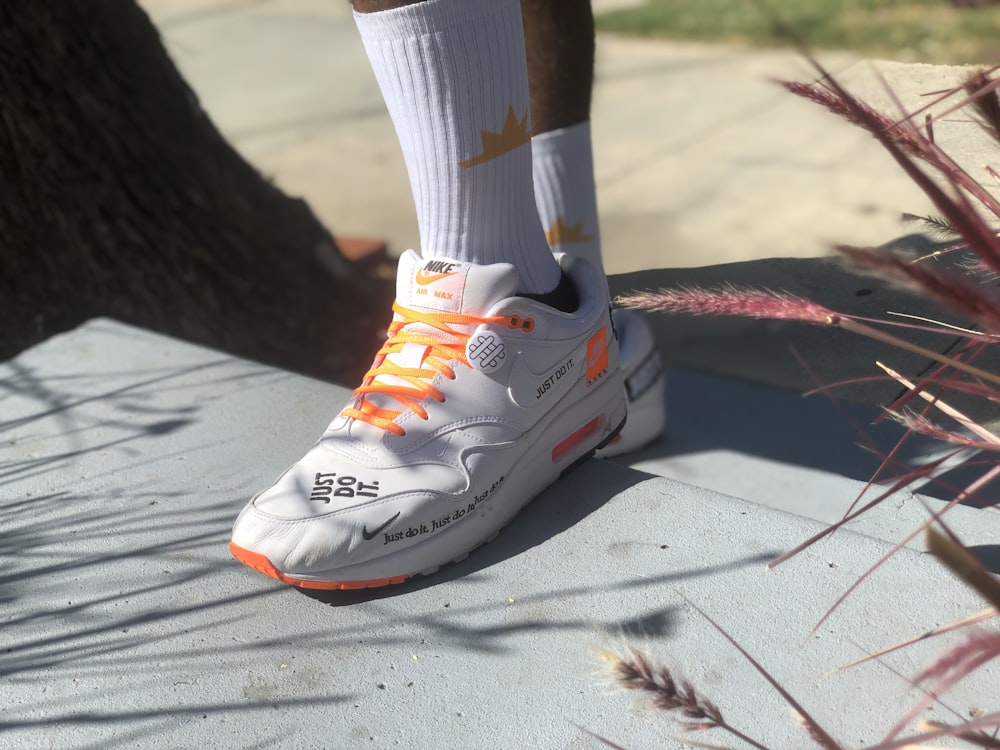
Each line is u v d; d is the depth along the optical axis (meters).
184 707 1.16
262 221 3.05
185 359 1.91
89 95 2.63
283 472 1.49
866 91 1.59
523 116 1.36
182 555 1.41
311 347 2.96
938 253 1.23
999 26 5.01
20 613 1.32
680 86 5.52
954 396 1.48
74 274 2.68
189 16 7.38
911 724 1.05
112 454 1.64
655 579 1.29
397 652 1.22
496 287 1.34
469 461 1.34
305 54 6.50
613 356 1.52
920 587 1.23
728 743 1.06
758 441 2.40
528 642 1.21
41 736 1.13
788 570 1.27
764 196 4.19
